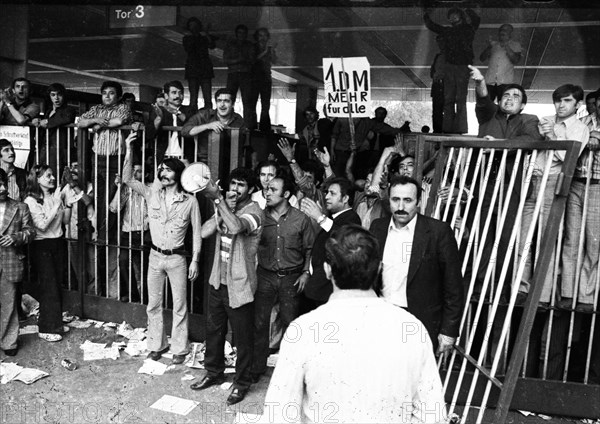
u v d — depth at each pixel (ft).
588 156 13.83
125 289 20.11
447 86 24.58
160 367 16.24
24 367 16.14
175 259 16.35
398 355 6.17
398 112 54.08
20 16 27.20
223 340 15.19
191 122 18.56
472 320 14.96
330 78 18.13
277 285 15.42
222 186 17.39
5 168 20.44
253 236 14.34
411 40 34.71
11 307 16.85
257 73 28.58
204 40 27.96
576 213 14.17
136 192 18.08
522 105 14.88
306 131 31.17
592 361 14.87
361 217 17.24
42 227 17.84
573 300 13.92
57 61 44.32
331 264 6.59
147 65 44.45
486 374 11.39
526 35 31.37
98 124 19.52
